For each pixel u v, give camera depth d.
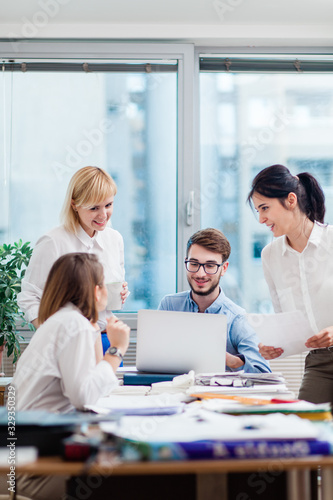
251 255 3.99
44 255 3.01
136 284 3.92
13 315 3.50
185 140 3.91
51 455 1.29
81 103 3.92
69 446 1.24
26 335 3.80
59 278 1.92
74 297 1.91
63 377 1.76
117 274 3.26
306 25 3.89
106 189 2.95
